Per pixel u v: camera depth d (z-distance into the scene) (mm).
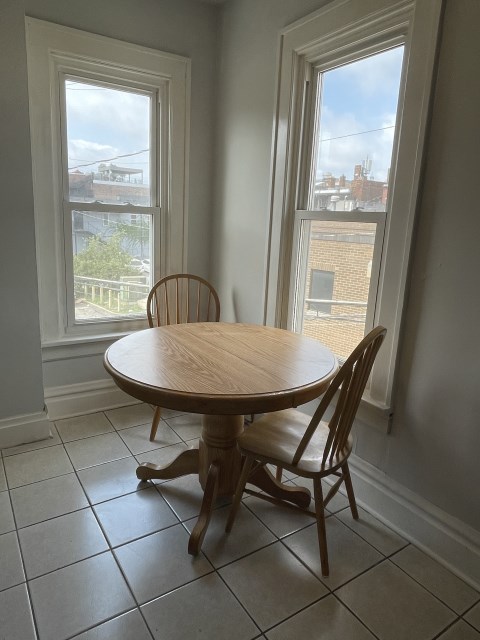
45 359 2389
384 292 1687
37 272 2076
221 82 2561
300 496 1756
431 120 1474
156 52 2375
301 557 1522
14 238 1970
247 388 1316
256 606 1322
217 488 1699
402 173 1574
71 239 2391
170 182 2592
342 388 1286
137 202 2576
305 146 2094
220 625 1256
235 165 2510
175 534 1607
